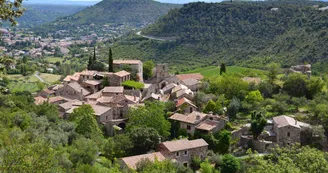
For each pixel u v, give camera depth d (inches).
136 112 3850.9
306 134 3772.1
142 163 2883.9
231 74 5334.6
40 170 1199.6
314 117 4165.8
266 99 4562.0
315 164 1814.7
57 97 4702.3
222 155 3535.9
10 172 1171.9
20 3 1037.8
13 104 4062.5
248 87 4857.3
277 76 5600.4
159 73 5418.3
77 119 3742.6
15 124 3329.2
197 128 3799.2
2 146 2498.8
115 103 4224.9
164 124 3764.8
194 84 5290.4
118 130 3897.6
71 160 2662.4
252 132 3767.2
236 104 4291.3
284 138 3715.6
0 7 996.6
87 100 4562.0
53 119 3705.7
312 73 6136.8
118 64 5418.3
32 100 4672.7
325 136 3873.0
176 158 3326.8
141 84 4933.6
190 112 4239.7
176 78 5388.8
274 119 3966.5
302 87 4795.8
